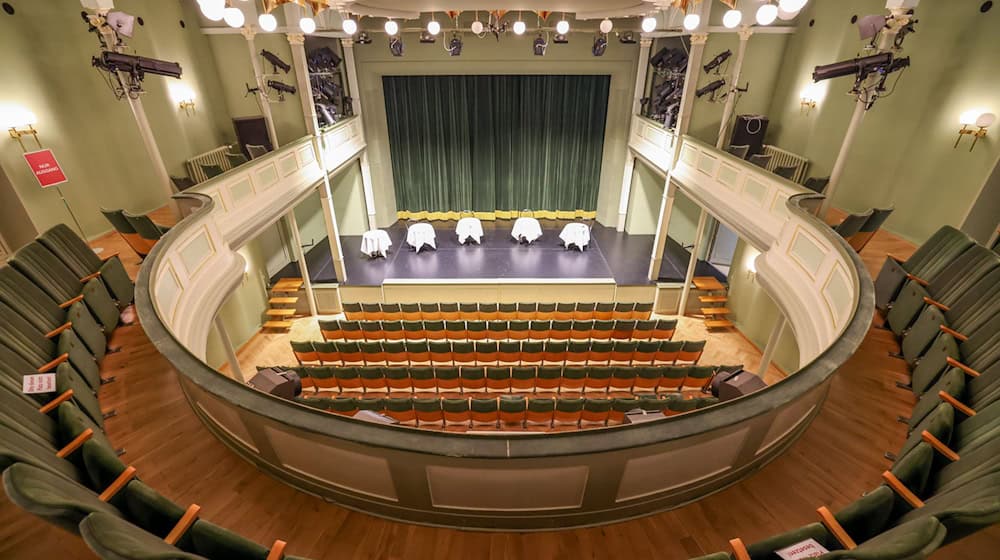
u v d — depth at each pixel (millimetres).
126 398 4344
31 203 7031
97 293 5262
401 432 2812
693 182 9312
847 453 3705
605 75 12562
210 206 6211
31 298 4516
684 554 2965
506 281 10734
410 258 12211
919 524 2131
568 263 11922
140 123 6227
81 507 2180
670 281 10992
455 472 2822
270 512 3195
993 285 4398
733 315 10305
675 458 2943
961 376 3725
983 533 2961
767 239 6926
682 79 10547
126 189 8516
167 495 3320
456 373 6809
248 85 10438
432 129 13281
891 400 4312
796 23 9977
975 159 6820
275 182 8375
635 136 12297
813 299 5672
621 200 13500
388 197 13836
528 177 14070
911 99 7715
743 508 3250
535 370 6750
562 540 3057
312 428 2832
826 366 3391
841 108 8969
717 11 9742
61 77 7363
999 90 6465
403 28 10680
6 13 6641
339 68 11672
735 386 5809
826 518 2582
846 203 9062
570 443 2723
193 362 3434
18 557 2869
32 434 3047
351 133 11836
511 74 12328
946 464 3049
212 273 6273
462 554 2963
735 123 10531
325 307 10828
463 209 14359
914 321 5062
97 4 5473
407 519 3160
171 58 9125
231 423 3357
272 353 9391
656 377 6820
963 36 6910
